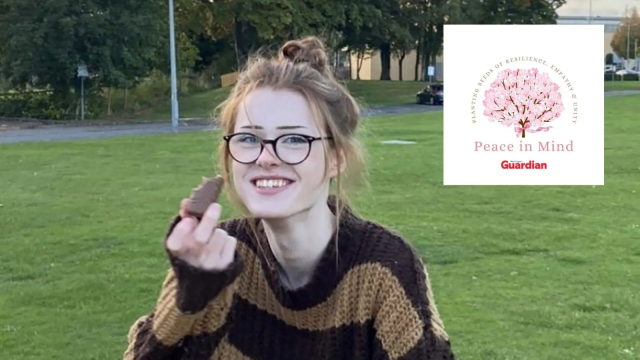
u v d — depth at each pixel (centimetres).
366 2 4653
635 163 1656
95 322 614
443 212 1081
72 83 3516
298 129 177
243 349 185
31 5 3294
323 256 185
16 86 3547
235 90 184
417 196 1222
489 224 991
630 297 671
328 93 182
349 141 185
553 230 952
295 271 188
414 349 176
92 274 757
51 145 2189
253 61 191
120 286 712
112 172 1562
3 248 873
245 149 178
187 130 2867
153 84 3978
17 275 758
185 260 162
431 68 5988
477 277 738
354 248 185
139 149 2042
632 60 8212
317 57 189
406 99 4894
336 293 184
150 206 1148
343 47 4962
